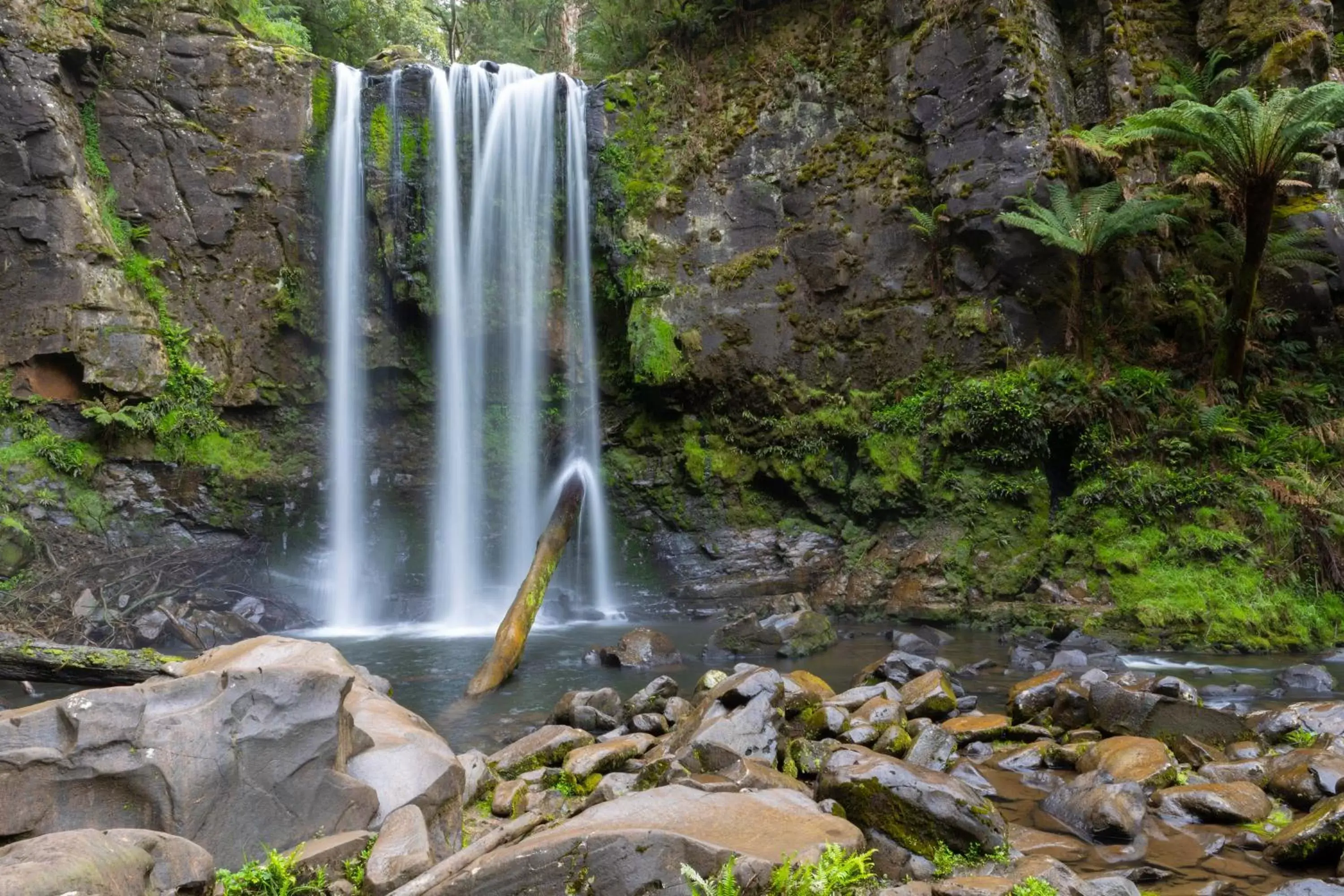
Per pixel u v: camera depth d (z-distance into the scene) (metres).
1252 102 10.07
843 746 5.07
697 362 13.72
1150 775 4.88
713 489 13.66
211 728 3.57
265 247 13.90
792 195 13.86
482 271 14.12
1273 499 10.41
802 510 13.31
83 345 12.38
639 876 3.21
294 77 14.11
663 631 11.27
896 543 12.06
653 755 5.39
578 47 19.98
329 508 13.84
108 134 13.44
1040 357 11.91
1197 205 12.41
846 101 13.74
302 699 3.77
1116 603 10.15
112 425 12.58
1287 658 9.03
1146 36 13.22
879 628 10.93
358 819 3.84
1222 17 13.16
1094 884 3.58
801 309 13.58
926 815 4.04
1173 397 11.36
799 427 13.22
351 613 12.98
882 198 13.29
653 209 14.16
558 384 14.45
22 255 12.41
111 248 12.81
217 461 13.13
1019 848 4.23
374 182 13.81
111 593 11.22
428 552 14.02
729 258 13.97
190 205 13.69
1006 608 10.79
